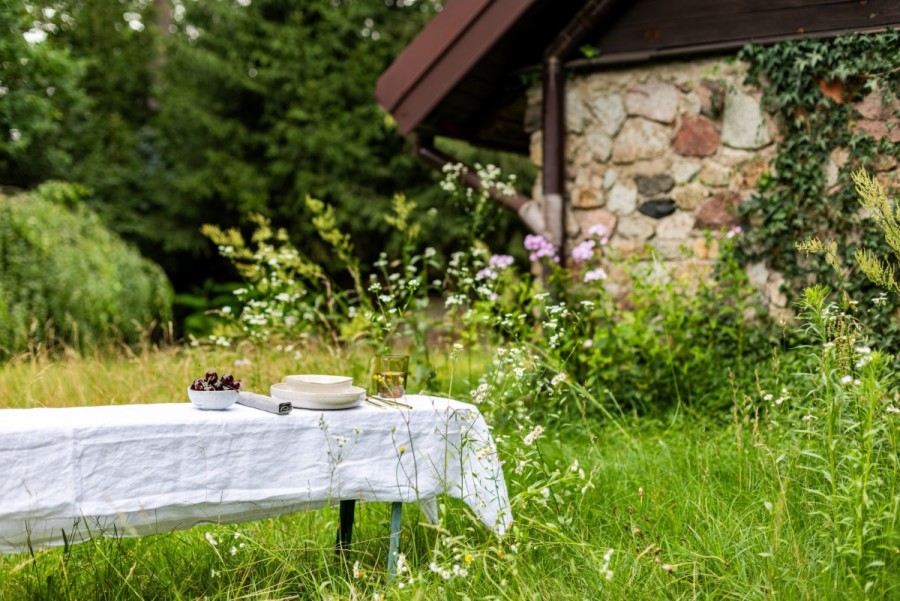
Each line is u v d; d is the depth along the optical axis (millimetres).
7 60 9961
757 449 3607
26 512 2359
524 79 6090
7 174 12383
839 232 5016
